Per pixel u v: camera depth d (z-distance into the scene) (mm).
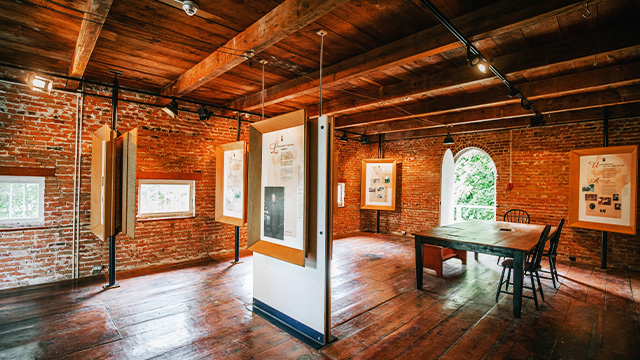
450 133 7285
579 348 2721
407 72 4027
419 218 8047
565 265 5551
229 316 3289
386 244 7137
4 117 3906
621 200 5125
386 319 3270
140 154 4977
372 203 8508
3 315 3223
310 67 3908
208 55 3576
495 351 2664
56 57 3691
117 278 4465
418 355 2590
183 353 2570
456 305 3658
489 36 2551
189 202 5586
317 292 2785
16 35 3115
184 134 5477
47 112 4203
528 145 6402
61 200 4305
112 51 3459
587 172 5480
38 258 4148
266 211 3283
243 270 4926
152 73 4219
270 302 3332
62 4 2504
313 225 2828
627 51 3271
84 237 4500
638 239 5219
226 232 6035
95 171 4023
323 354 2586
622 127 5379
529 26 2793
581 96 4770
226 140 6039
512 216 6570
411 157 8258
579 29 2850
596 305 3691
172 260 5336
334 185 2875
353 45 3234
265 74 4215
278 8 2508
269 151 3266
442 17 2229
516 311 3340
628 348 2725
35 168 4082
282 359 2504
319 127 2779
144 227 5027
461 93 4922
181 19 2748
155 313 3330
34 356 2486
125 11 2609
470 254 6406
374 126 7953
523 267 3346
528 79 4195
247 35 2887
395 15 2635
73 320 3135
